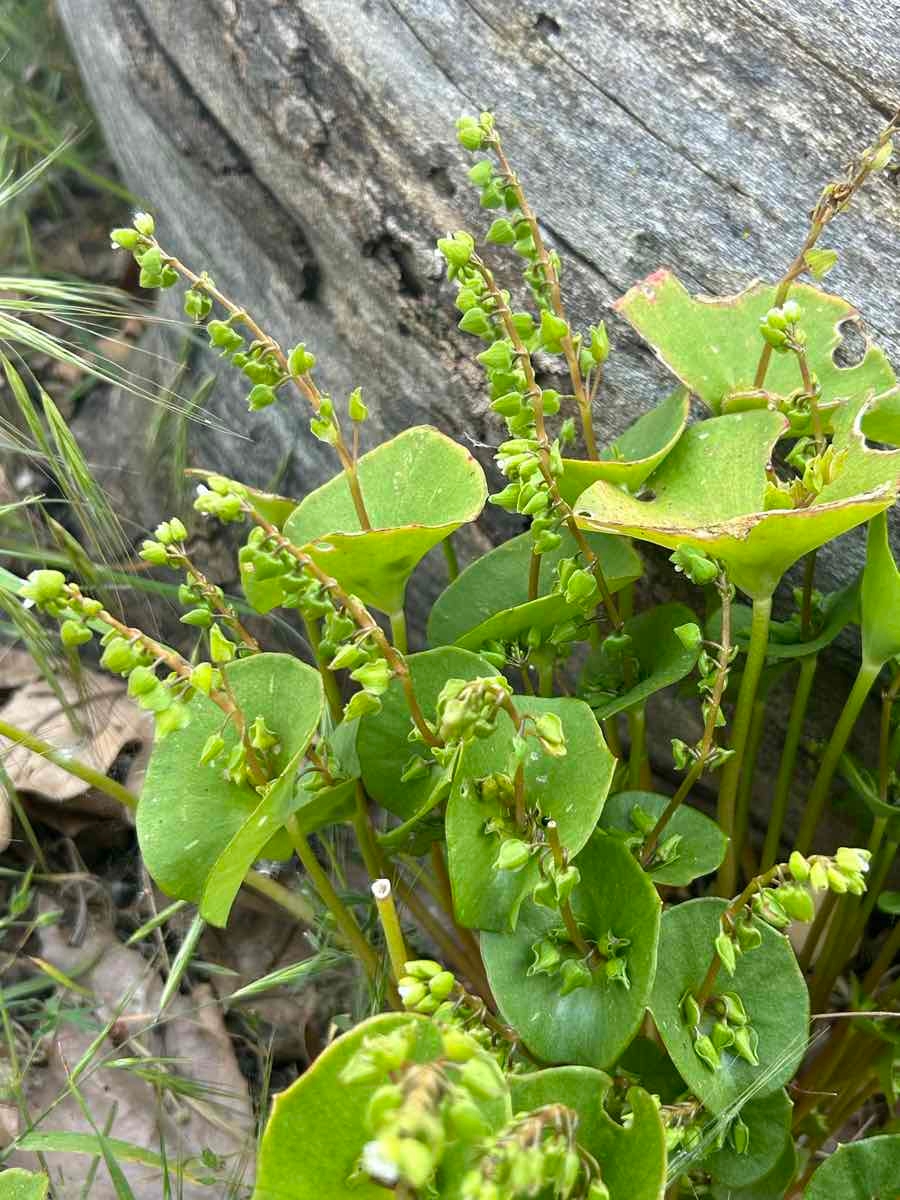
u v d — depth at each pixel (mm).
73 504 451
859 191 375
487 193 311
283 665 318
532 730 261
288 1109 219
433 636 376
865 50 369
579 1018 286
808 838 390
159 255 297
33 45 703
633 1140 246
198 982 453
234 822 316
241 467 550
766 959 292
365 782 332
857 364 388
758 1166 298
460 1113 173
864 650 340
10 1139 401
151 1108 412
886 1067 372
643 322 351
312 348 494
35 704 497
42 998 444
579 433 422
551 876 266
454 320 438
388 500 349
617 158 399
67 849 479
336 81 438
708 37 384
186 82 487
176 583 544
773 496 306
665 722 453
